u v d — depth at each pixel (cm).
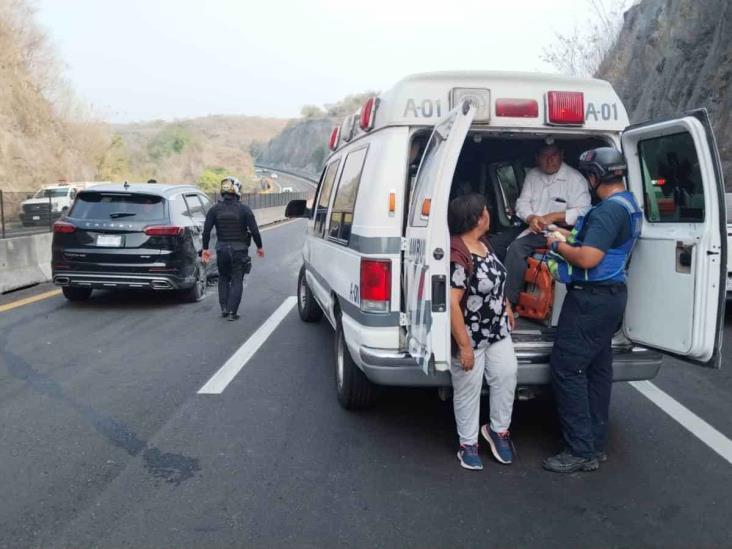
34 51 4147
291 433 478
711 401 561
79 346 715
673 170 405
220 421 499
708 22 2009
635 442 470
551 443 469
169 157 8006
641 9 2694
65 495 378
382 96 475
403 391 578
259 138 19325
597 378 433
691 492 392
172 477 403
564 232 428
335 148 692
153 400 544
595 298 404
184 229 929
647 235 423
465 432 424
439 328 373
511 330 468
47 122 3941
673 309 402
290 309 945
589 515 363
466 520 356
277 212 3322
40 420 496
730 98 1748
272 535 338
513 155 646
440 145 384
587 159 411
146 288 907
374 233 430
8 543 327
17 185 3450
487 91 444
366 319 433
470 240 412
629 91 2644
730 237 815
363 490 390
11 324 820
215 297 1033
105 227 884
